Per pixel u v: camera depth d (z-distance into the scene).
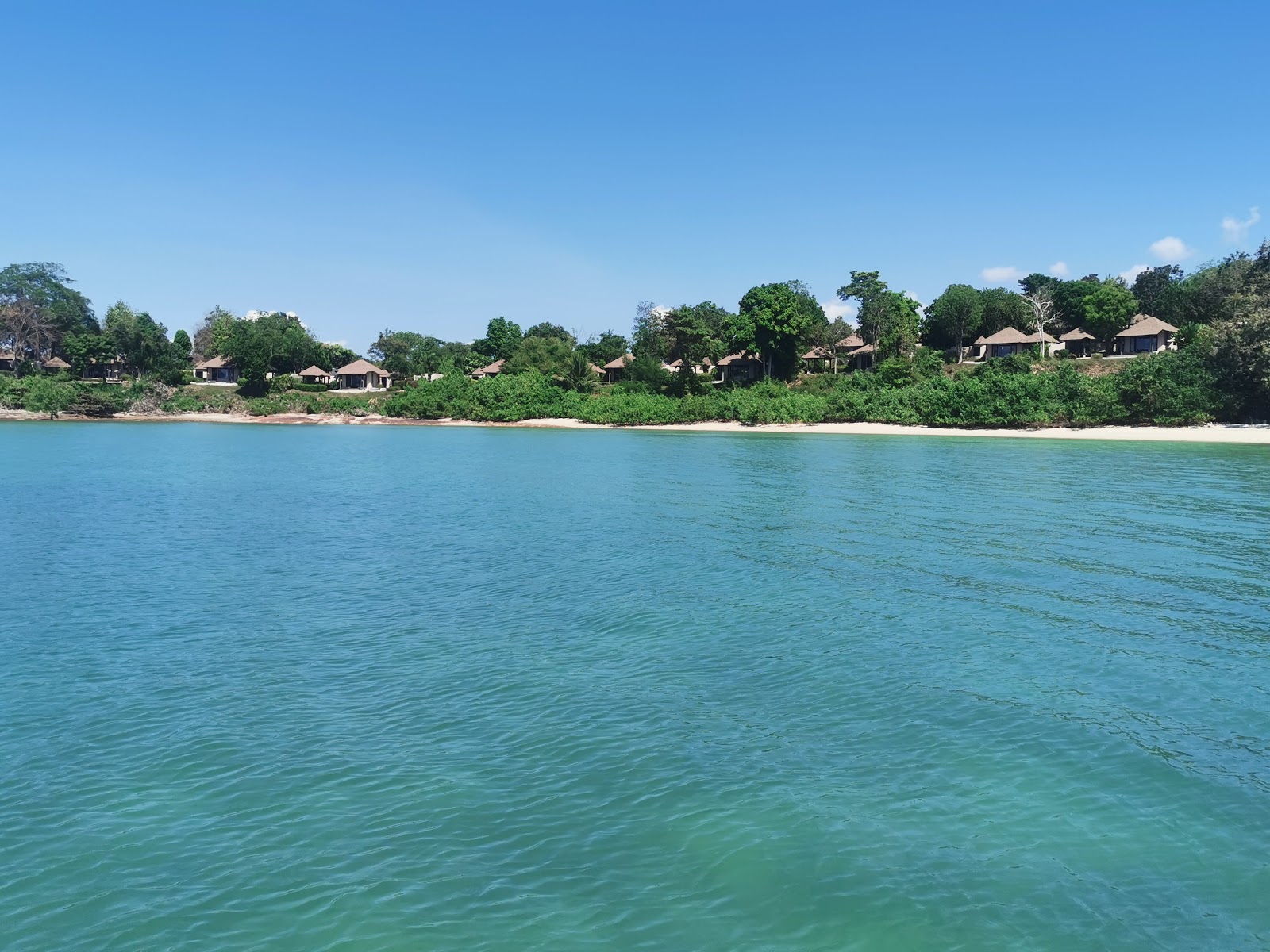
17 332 156.50
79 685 16.09
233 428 119.12
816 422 101.31
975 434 85.38
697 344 126.56
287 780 12.20
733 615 20.56
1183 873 9.91
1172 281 133.00
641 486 47.25
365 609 21.50
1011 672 16.42
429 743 13.45
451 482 51.22
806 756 12.89
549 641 18.61
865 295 127.94
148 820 11.16
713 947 8.68
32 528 34.75
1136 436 77.25
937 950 8.62
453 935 8.87
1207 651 17.64
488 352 175.50
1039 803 11.48
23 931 8.98
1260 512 35.38
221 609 21.62
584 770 12.46
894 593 22.66
